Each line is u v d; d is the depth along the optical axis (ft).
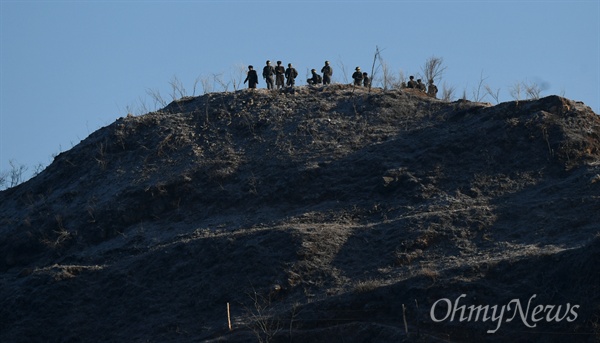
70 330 283.79
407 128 349.20
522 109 333.42
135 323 278.05
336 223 302.04
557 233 271.28
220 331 257.96
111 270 300.61
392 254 274.57
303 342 241.96
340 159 334.85
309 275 273.75
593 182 289.94
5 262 336.08
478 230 279.69
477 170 313.12
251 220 314.96
